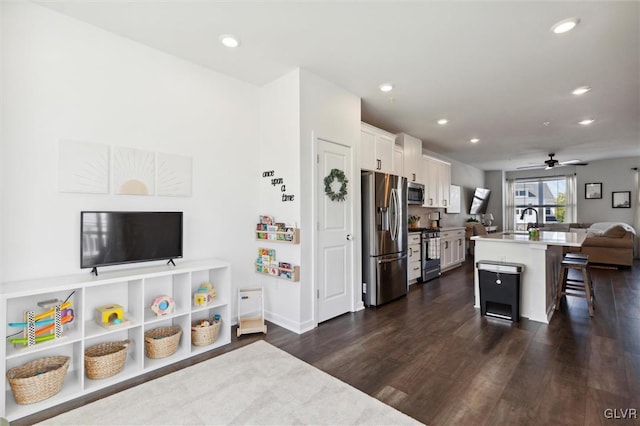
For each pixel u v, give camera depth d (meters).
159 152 2.71
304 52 2.75
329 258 3.38
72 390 1.97
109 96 2.43
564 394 1.95
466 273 5.91
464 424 1.69
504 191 9.62
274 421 1.72
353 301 3.65
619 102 3.92
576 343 2.71
